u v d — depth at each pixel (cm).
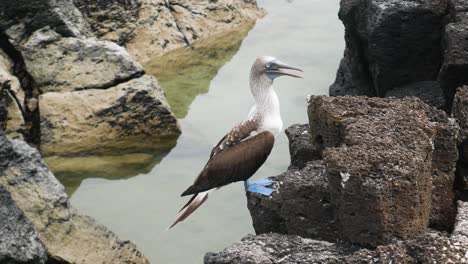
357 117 1158
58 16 2202
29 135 2055
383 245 994
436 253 928
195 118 2122
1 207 1277
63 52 2159
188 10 2714
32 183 1434
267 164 1819
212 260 1027
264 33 2666
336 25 2683
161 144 2011
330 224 1127
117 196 1764
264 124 1278
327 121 1174
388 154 1029
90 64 2145
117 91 2073
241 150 1247
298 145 1351
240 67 2444
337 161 1022
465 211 1057
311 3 2911
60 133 2023
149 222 1641
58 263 1390
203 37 2675
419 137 1089
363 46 1827
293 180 1148
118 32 2552
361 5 1766
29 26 2194
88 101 2062
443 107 1620
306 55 2448
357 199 1007
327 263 990
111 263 1421
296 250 1037
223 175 1239
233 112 2142
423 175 1045
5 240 1249
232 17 2747
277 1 2947
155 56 2573
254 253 1015
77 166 1920
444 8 1630
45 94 2064
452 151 1160
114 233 1523
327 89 2202
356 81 1897
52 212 1422
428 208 1076
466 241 954
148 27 2609
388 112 1162
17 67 2170
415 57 1680
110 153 1980
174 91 2302
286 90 2198
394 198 1005
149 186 1800
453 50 1498
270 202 1193
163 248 1545
